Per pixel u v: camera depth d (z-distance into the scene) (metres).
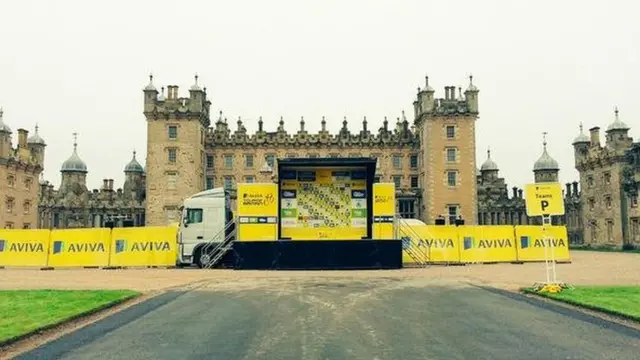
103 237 35.31
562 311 14.73
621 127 66.56
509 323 12.86
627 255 49.28
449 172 75.12
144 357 9.67
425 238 36.81
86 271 31.36
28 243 35.47
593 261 39.28
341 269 30.98
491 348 10.16
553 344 10.51
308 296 18.23
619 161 65.88
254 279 25.09
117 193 83.81
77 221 82.06
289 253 31.23
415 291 19.64
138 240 35.31
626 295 17.31
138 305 16.47
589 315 14.05
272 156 81.94
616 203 66.12
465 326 12.47
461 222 37.50
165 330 12.24
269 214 34.06
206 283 23.31
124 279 25.59
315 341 10.83
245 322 13.17
